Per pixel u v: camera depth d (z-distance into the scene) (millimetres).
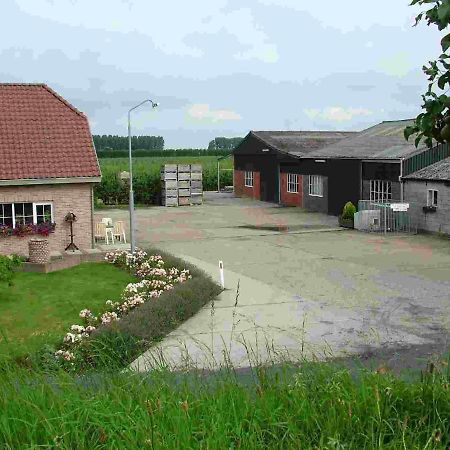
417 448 3395
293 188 42062
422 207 28750
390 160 30297
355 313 14492
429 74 3365
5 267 16469
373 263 21328
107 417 3688
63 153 23531
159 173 46375
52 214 22891
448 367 4465
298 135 47531
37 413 3713
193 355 11117
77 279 18703
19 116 24547
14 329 12906
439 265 20781
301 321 13766
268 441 3617
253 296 16406
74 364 6195
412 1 3248
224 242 27016
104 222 27250
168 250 24906
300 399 3949
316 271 20000
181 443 3373
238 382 4336
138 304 14289
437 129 3467
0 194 22172
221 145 121812
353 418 3707
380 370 4512
